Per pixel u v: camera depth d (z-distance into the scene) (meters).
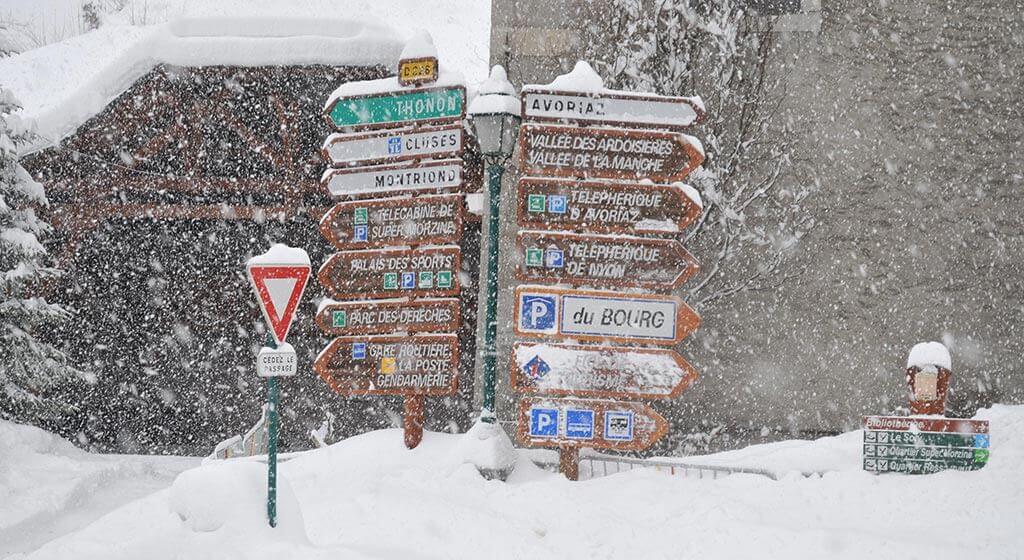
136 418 17.08
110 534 7.99
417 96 10.50
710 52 13.51
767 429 13.41
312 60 15.77
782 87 13.52
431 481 9.14
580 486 8.98
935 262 13.41
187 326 17.34
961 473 8.48
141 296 17.25
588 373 9.66
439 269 10.41
